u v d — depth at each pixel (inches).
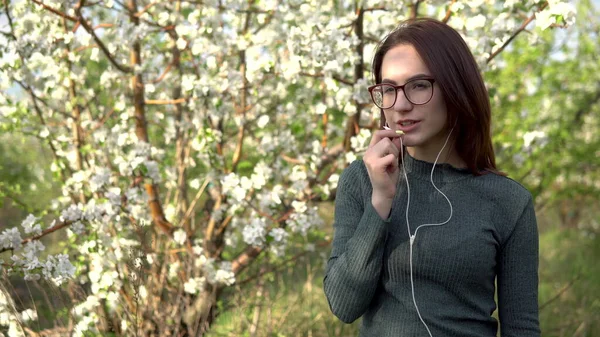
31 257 94.0
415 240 53.2
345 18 111.7
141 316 114.4
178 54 127.8
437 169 55.9
